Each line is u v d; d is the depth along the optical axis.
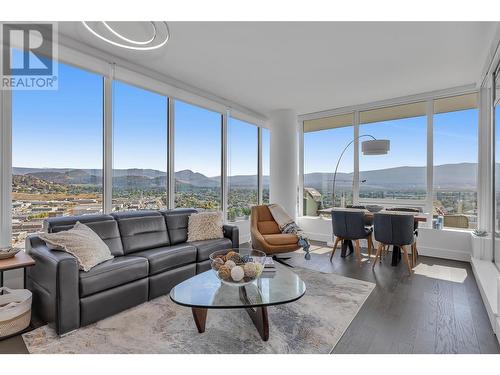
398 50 3.13
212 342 1.99
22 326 2.09
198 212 3.95
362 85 4.30
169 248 3.11
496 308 2.24
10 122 2.64
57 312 2.03
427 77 3.95
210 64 3.57
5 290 2.40
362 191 5.41
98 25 2.67
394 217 3.64
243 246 5.29
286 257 4.37
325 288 3.04
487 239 3.68
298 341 2.00
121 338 2.04
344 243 4.38
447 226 4.47
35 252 2.33
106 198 3.35
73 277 2.11
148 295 2.69
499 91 3.19
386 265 3.94
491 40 2.86
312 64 3.54
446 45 3.00
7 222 2.61
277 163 5.68
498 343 1.98
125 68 3.47
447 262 4.08
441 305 2.61
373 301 2.71
